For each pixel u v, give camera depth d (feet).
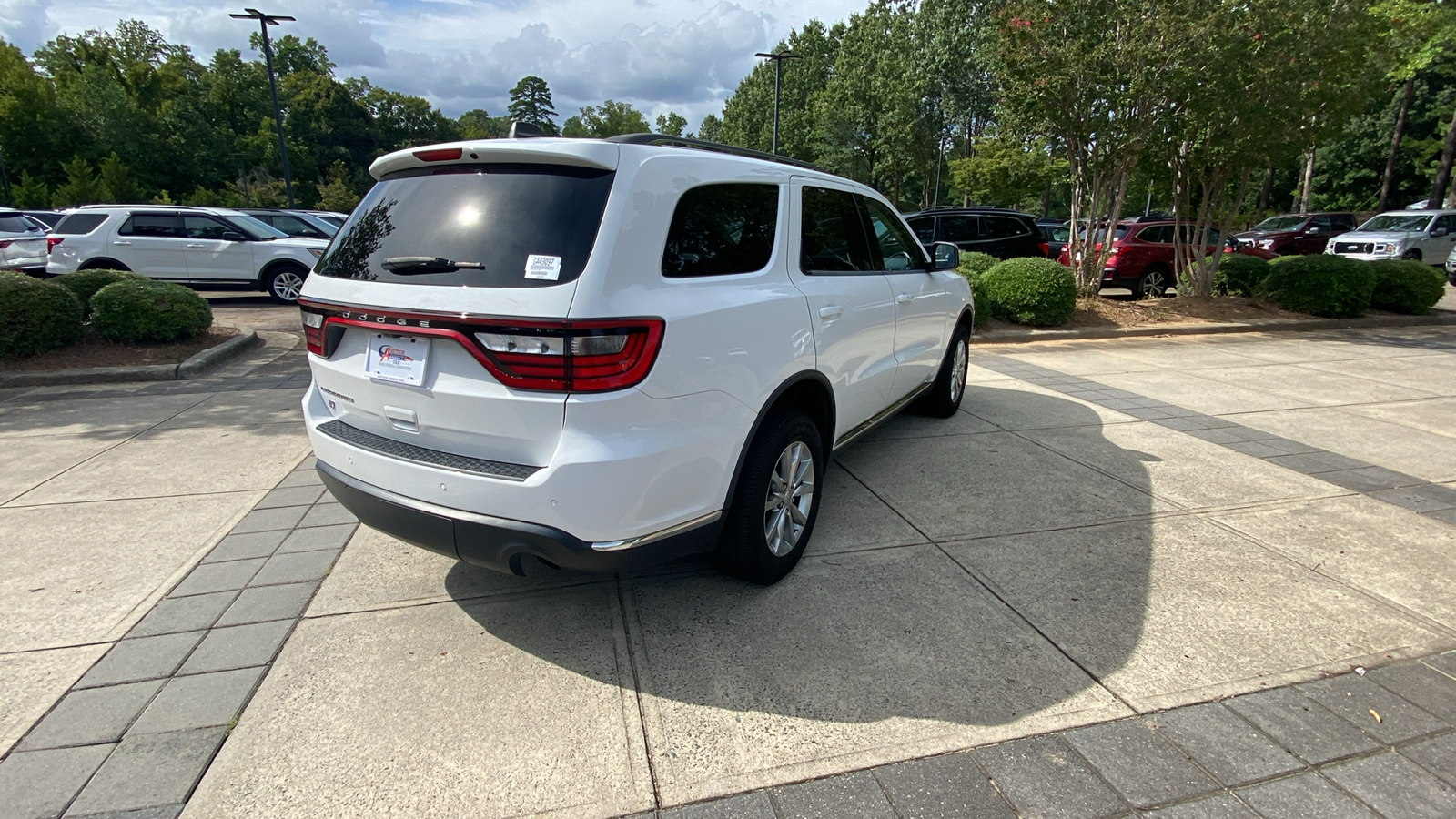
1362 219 83.76
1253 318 36.45
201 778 6.98
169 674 8.46
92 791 6.81
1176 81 30.14
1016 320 33.86
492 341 7.43
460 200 8.28
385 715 7.86
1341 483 14.69
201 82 216.33
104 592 10.19
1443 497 14.01
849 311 11.81
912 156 121.90
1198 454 16.39
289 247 41.29
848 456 16.08
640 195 8.00
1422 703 8.08
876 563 11.22
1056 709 7.98
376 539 11.86
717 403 8.61
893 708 8.00
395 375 8.28
